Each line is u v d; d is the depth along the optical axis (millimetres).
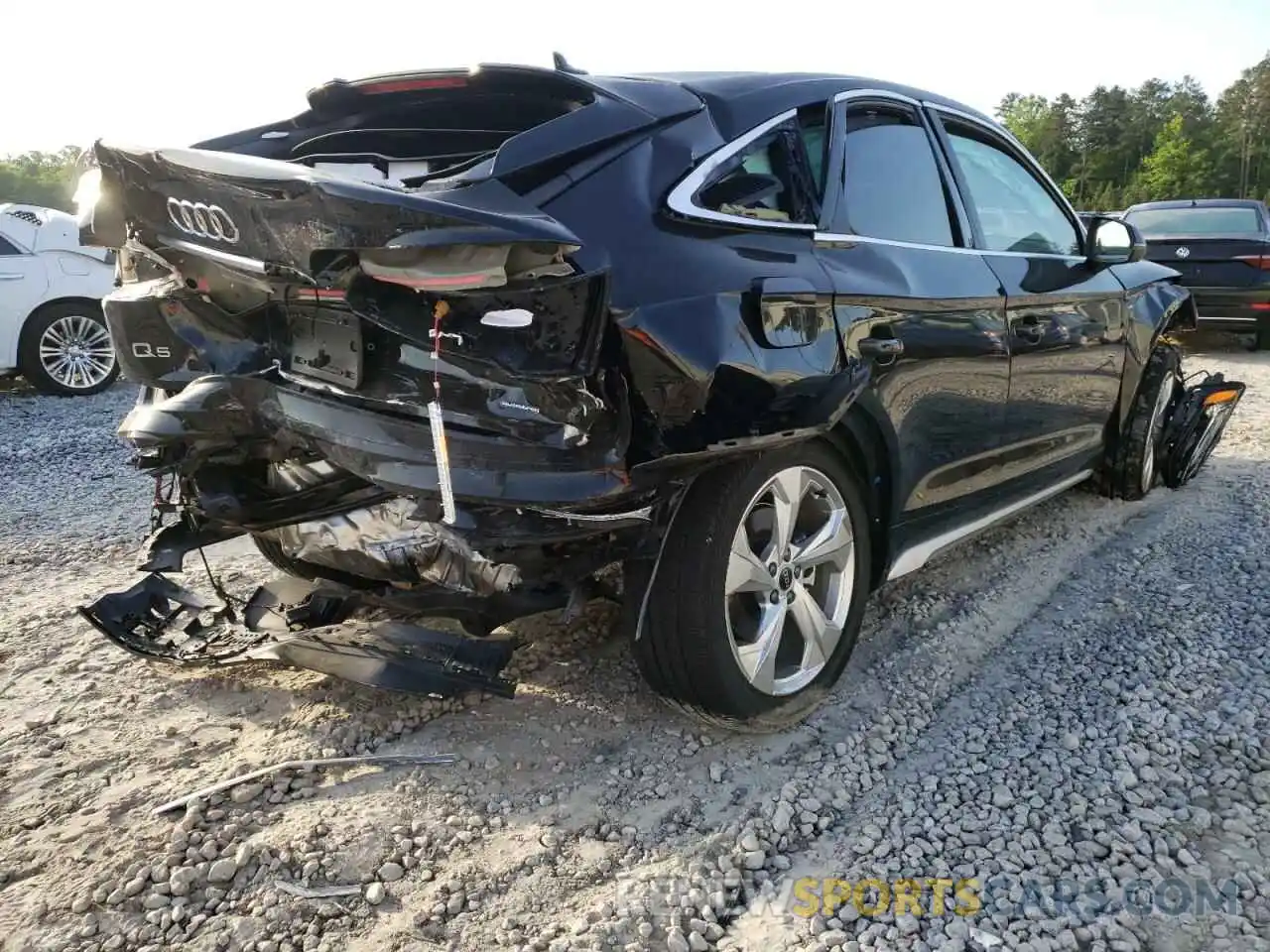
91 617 2836
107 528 4664
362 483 2639
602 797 2391
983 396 3318
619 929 1942
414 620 2908
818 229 2697
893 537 3025
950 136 3506
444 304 2045
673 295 2180
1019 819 2301
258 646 2816
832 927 1962
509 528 2137
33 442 6734
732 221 2443
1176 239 10523
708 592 2373
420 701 2840
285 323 2598
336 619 2844
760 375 2285
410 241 1877
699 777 2482
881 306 2744
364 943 1911
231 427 2604
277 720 2746
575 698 2863
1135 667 3088
